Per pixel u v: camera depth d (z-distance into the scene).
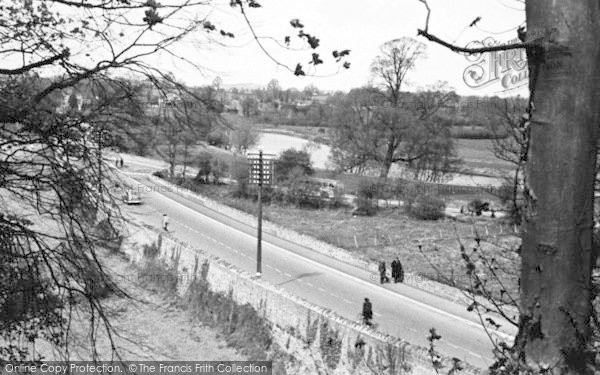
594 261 3.17
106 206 6.44
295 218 42.81
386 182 47.34
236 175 50.31
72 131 5.41
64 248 6.04
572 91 2.75
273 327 19.83
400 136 47.62
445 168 47.84
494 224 31.31
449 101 49.12
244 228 38.06
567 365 2.85
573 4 2.72
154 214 38.88
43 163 5.48
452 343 18.42
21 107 5.20
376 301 23.45
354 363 15.68
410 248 33.50
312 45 4.45
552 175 2.81
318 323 17.53
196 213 40.84
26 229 5.77
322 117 97.50
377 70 51.28
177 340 20.06
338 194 47.25
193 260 25.34
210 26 4.77
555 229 2.81
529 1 2.91
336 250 31.62
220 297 23.14
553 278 2.84
